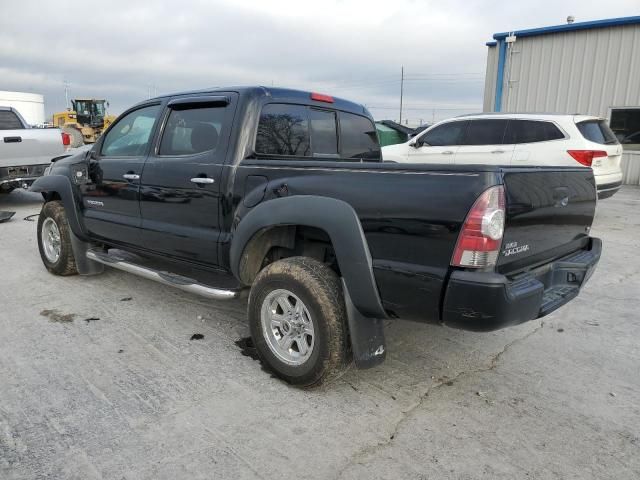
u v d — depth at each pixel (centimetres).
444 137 952
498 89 1650
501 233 241
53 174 507
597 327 419
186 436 259
